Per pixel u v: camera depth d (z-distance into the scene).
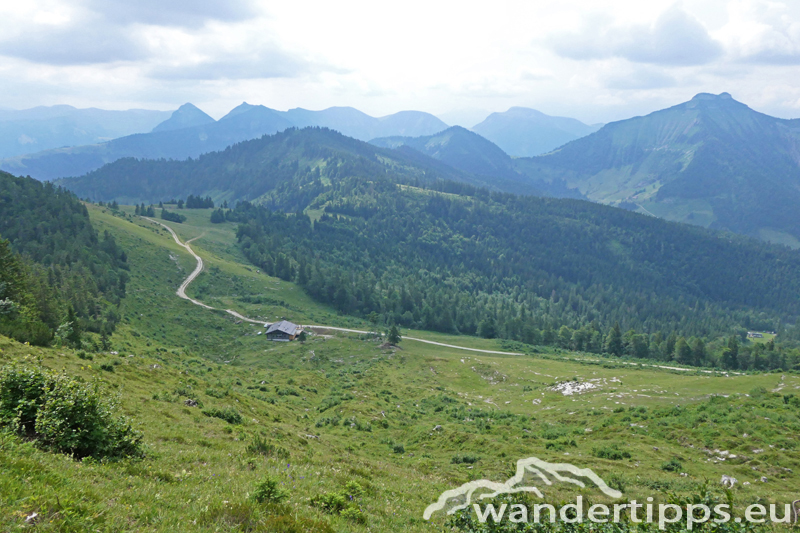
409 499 21.95
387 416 63.19
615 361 128.00
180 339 126.06
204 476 17.11
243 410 43.50
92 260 155.12
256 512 12.48
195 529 11.03
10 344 37.62
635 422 53.66
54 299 85.88
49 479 11.71
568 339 171.62
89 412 17.16
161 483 14.94
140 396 34.78
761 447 41.66
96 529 9.78
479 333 179.75
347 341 132.12
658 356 149.00
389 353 123.25
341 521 14.38
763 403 52.41
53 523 9.40
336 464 27.48
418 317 194.12
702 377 81.69
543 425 57.53
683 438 46.38
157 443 23.66
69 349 49.56
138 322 126.94
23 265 92.19
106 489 12.70
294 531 11.80
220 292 179.75
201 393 44.69
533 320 195.25
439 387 92.00
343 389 82.50
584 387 79.19
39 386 17.45
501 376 100.44
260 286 197.50
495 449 44.97
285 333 131.75
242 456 23.36
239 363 113.56
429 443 49.75
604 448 44.34
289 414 55.19
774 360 137.38
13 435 14.71
